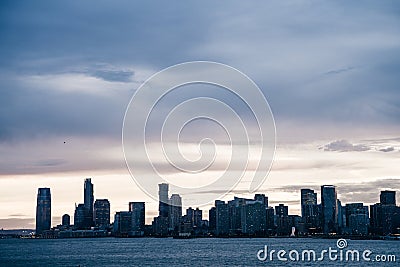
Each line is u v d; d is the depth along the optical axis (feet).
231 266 587.68
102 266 630.74
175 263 647.15
